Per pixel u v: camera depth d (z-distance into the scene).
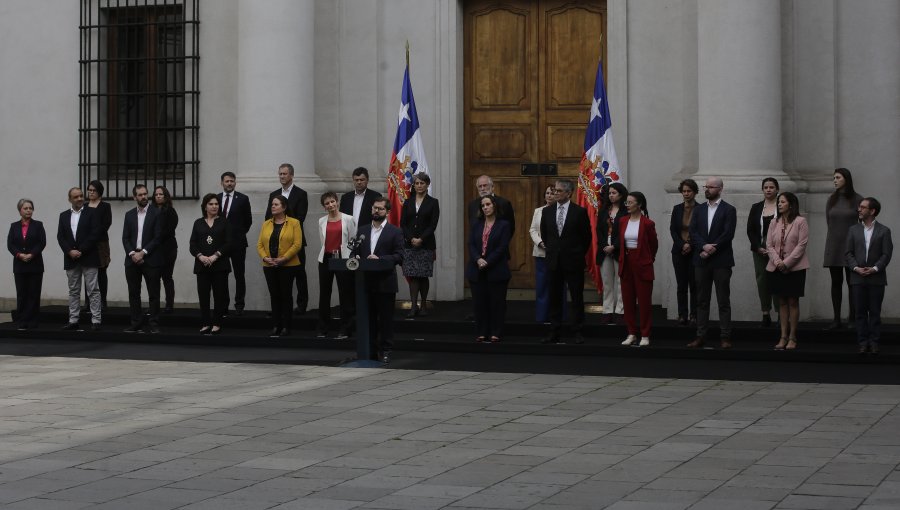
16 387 14.14
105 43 22.03
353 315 17.73
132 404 12.95
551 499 8.79
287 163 19.81
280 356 16.61
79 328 19.27
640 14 19.89
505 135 21.03
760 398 12.94
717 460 9.98
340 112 21.19
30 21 22.23
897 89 18.33
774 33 18.12
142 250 18.52
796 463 9.82
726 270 16.27
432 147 20.92
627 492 8.96
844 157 18.56
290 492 9.09
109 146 22.00
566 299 19.00
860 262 15.50
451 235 20.86
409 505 8.67
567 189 16.77
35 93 22.23
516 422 11.73
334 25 21.14
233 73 21.42
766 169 18.05
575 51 20.72
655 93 19.84
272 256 17.91
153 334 18.25
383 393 13.52
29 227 19.36
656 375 14.63
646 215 16.86
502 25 21.02
